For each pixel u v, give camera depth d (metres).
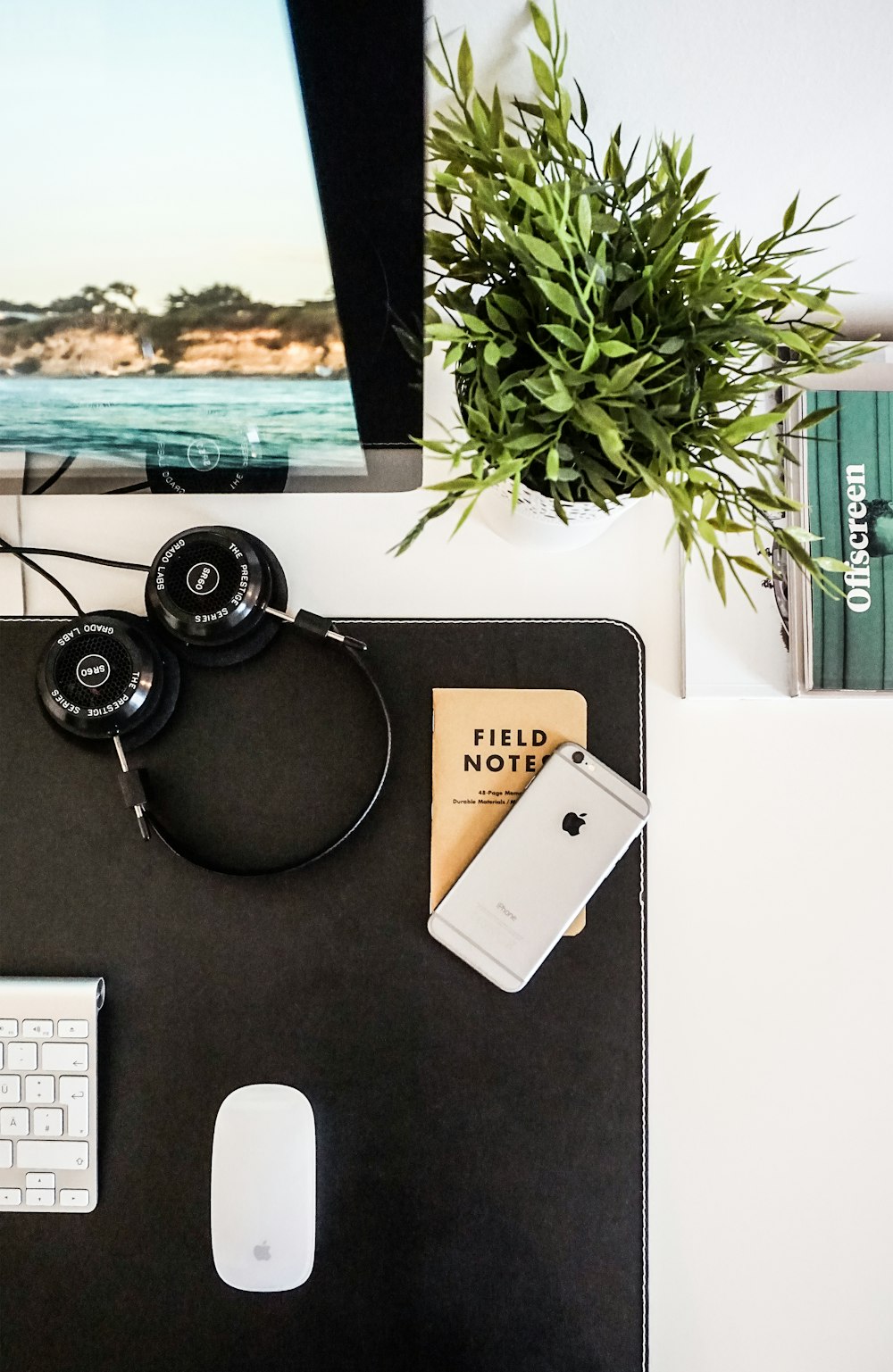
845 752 0.64
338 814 0.63
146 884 0.62
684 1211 0.62
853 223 0.58
